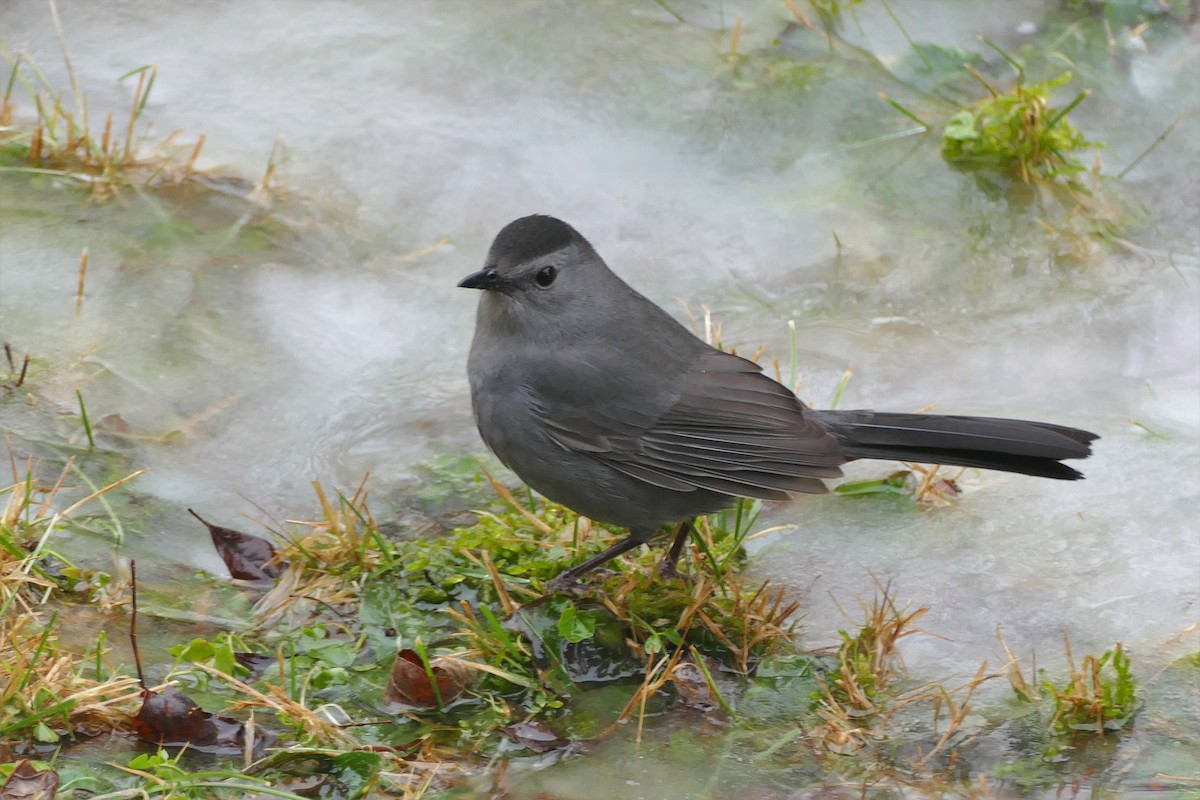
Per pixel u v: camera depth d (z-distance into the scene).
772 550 9.84
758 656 8.79
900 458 9.41
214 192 13.21
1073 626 9.07
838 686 8.45
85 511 9.45
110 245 12.30
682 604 9.02
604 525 10.02
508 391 9.39
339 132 14.16
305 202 13.27
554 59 15.36
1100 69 15.73
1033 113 13.91
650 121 14.65
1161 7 16.53
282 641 8.53
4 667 7.54
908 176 14.09
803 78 15.32
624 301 9.66
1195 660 8.70
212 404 10.81
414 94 14.77
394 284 12.53
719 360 9.70
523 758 7.85
